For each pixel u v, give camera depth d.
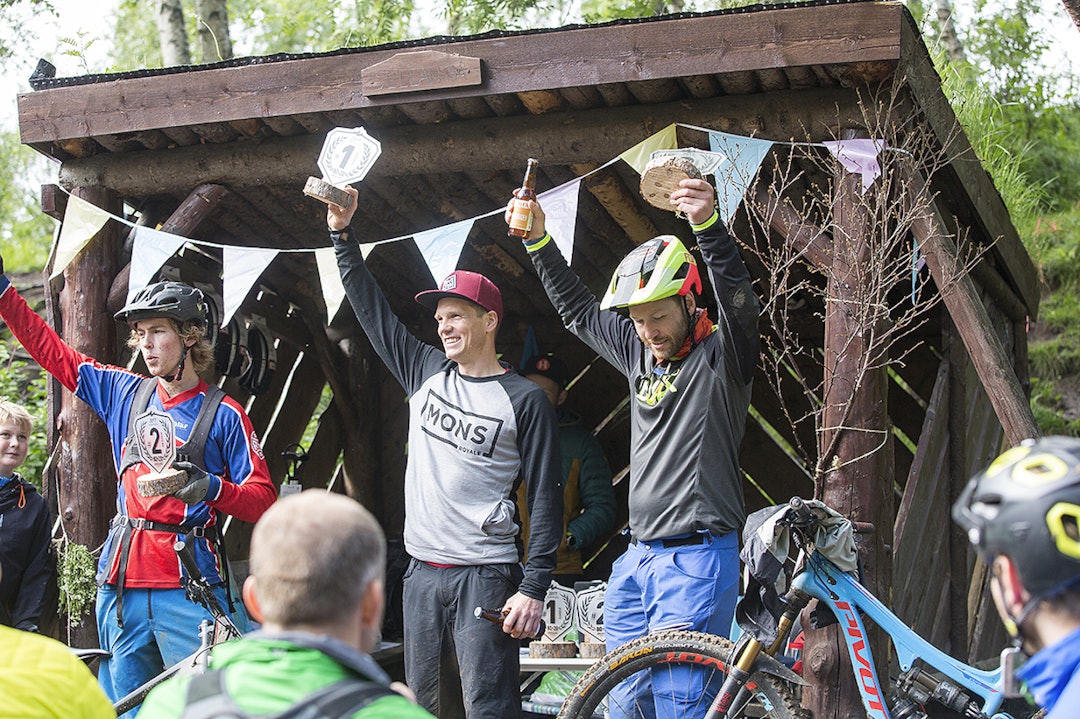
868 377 3.76
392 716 1.55
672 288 3.36
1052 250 9.84
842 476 3.74
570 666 4.43
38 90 4.62
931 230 3.79
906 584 4.35
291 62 4.29
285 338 6.18
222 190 4.71
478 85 4.06
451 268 4.15
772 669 3.12
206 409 3.90
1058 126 11.19
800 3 3.70
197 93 4.40
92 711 1.89
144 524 3.79
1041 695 1.37
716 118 4.02
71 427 4.65
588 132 4.17
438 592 3.63
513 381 3.74
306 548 1.62
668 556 3.42
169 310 3.85
